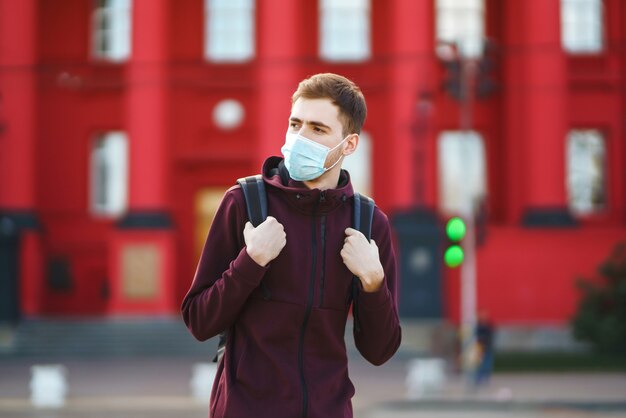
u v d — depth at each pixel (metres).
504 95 40.59
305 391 3.98
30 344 35.72
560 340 36.88
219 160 41.09
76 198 41.72
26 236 38.75
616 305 35.28
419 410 22.23
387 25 41.75
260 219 4.09
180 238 41.16
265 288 4.03
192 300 4.13
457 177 41.19
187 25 41.84
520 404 22.61
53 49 42.16
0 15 39.16
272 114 37.97
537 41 38.62
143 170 38.28
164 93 38.56
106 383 26.77
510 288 37.47
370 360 4.39
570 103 41.16
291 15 38.12
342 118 4.15
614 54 41.22
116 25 42.34
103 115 41.81
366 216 4.23
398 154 37.66
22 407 21.73
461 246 24.36
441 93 41.06
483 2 41.56
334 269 4.10
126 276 38.00
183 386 26.03
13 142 38.97
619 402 22.53
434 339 31.67
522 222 38.09
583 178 41.06
